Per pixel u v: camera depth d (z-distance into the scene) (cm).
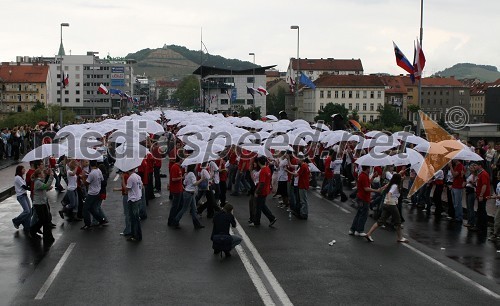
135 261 1364
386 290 1151
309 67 17638
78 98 17688
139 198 1585
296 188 1984
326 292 1134
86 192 1912
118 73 17875
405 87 15300
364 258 1410
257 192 1794
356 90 13050
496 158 2441
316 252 1469
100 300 1074
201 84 12206
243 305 1052
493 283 1209
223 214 1412
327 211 2103
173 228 1764
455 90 15800
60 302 1062
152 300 1077
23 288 1147
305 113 13712
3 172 3155
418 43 2966
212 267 1313
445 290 1156
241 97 12731
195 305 1050
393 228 1806
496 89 9019
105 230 1730
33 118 8406
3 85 15025
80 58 17925
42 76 15238
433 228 1806
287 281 1206
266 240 1605
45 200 1577
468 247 1542
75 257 1400
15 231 1714
